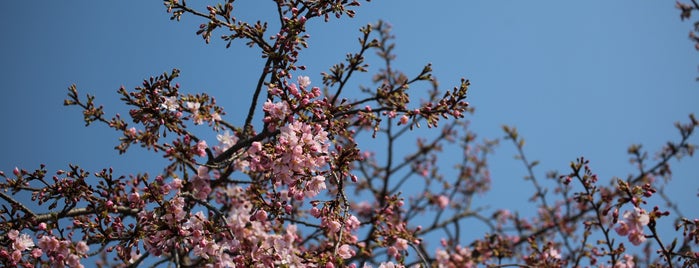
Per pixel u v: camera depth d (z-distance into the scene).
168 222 5.44
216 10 5.71
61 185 5.57
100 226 5.46
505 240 8.86
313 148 5.21
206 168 5.76
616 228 5.42
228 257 5.54
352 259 8.08
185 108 5.95
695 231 5.55
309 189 5.37
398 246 6.28
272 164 5.25
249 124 6.18
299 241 7.32
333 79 5.98
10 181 5.55
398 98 5.97
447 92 5.80
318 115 5.53
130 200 5.56
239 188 6.67
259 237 5.38
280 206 5.48
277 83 5.68
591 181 6.11
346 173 5.35
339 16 5.84
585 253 7.05
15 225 5.50
